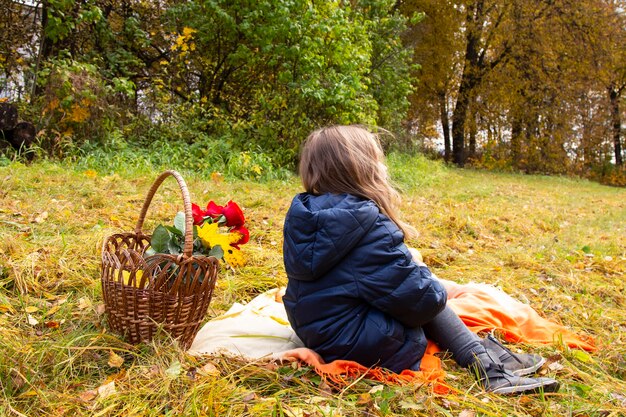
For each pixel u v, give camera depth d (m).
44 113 7.36
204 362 2.28
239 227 2.78
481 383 2.28
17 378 2.00
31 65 8.53
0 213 4.16
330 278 2.19
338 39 9.80
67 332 2.50
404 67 14.88
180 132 8.88
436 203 8.18
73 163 6.91
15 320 2.56
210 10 9.36
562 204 10.16
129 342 2.36
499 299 3.20
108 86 8.05
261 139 9.33
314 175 2.33
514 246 5.39
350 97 9.70
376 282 2.14
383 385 2.17
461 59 21.20
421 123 22.59
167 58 10.63
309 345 2.33
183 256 2.30
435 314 2.25
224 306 3.08
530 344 2.78
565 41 19.73
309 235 2.15
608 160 25.55
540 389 2.18
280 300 3.14
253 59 9.50
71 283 3.02
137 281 2.35
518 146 21.69
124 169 6.84
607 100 23.94
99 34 9.59
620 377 2.56
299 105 9.34
